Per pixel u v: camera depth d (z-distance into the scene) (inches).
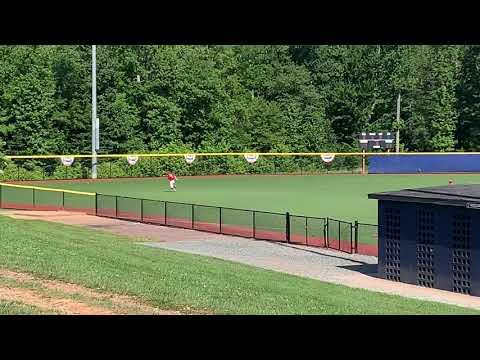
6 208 2075.5
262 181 3307.1
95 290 654.5
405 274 1050.7
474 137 4451.3
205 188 2888.8
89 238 1141.7
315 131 4296.3
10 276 695.1
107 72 3919.8
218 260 1107.3
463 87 4458.7
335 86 4559.5
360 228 1665.8
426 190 1103.6
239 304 617.6
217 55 4367.6
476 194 1034.1
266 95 4512.8
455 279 986.1
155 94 4023.1
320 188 2881.4
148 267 831.1
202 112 4097.0
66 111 3730.3
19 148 3595.0
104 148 3823.8
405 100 4638.3
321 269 1171.9
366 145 4050.2
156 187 2933.1
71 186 2972.4
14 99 3587.6
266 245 1460.4
